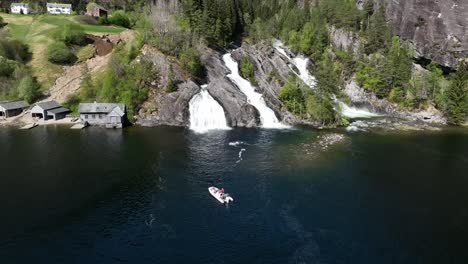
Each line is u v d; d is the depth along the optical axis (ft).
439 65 528.22
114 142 351.67
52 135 372.79
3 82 467.93
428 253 196.13
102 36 579.48
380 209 237.86
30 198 245.04
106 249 197.36
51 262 187.32
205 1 540.93
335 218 226.99
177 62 464.24
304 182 272.72
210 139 363.76
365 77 503.61
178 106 417.90
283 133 387.75
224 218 225.76
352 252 196.75
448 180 280.92
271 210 234.58
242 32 626.23
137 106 422.00
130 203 241.35
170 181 271.69
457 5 497.46
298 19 606.14
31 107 450.71
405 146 354.95
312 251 197.16
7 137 366.84
